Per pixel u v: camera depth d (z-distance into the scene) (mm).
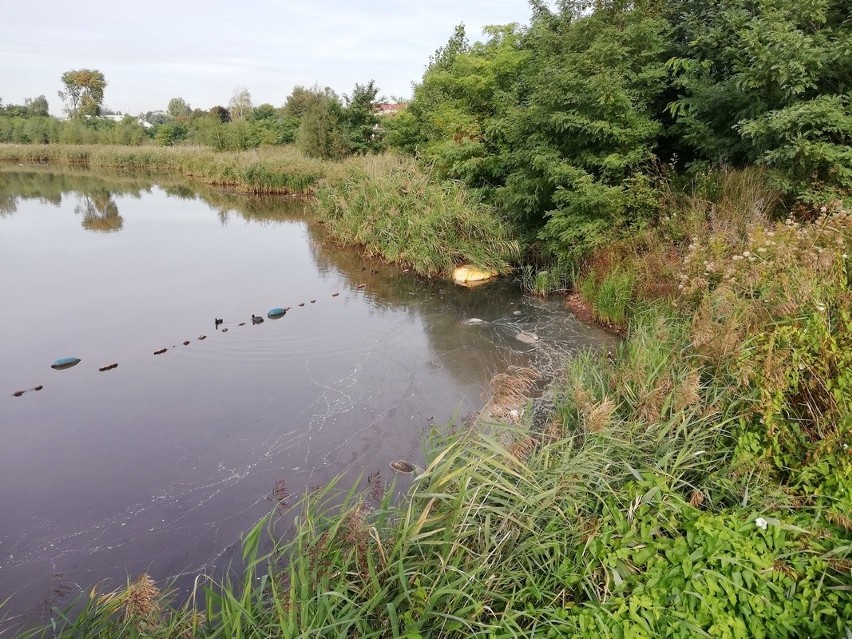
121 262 12641
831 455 3314
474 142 13047
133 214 19578
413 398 6281
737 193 7922
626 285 7984
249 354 7586
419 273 11914
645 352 5023
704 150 8984
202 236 15867
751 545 2863
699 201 8148
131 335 8234
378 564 3000
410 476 4773
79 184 28656
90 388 6586
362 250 14117
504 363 7098
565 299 9742
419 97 19125
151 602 3068
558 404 4953
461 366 7086
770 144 7801
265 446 5402
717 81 9211
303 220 18641
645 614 2588
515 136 10594
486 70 13523
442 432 5367
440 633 2670
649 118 9578
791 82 7336
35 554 4094
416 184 13695
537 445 4211
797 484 3293
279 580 3174
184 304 9688
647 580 2770
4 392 6469
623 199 8883
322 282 11273
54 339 8047
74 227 16938
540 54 11523
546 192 10188
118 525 4375
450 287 10922
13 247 14031
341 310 9484
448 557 2980
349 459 5129
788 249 5324
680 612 2578
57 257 13047
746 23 8148
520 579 3016
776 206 7645
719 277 6070
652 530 3072
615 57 9047
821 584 2623
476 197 12641
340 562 2979
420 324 8727
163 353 7586
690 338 5047
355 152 26266
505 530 3254
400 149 19375
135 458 5234
